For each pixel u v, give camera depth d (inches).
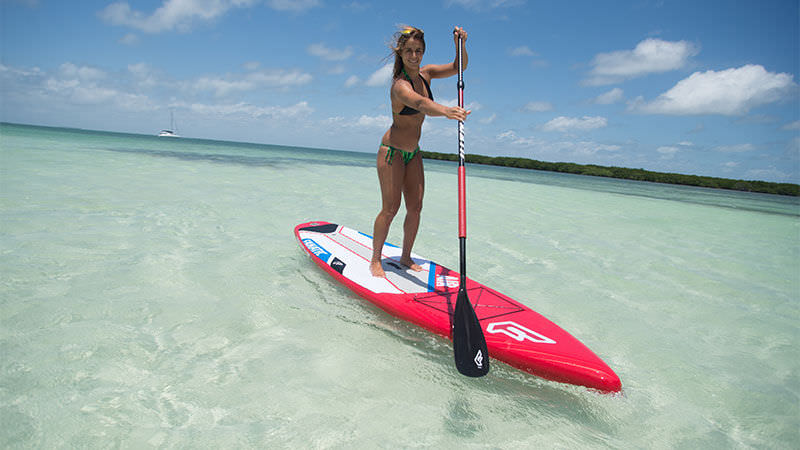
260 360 85.4
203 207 235.9
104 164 414.9
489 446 65.1
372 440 64.4
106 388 72.4
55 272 122.0
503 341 90.5
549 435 69.1
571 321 117.0
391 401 75.1
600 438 69.5
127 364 80.0
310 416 69.1
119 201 231.0
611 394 80.7
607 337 108.7
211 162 581.9
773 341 112.0
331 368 84.4
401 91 108.0
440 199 360.5
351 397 75.2
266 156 943.0
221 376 78.7
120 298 108.7
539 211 328.8
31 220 175.2
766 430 74.2
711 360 99.5
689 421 75.9
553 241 216.5
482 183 605.3
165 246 156.9
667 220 339.9
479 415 73.2
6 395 68.4
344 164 911.7
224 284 124.8
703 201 631.8
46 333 88.7
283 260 152.3
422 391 79.0
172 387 74.1
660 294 144.4
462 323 87.8
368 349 93.4
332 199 308.5
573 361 83.4
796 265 201.8
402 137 119.8
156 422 64.9
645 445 68.7
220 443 61.3
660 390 85.6
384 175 121.9
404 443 64.4
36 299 103.7
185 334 93.7
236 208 241.8
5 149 476.1
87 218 187.6
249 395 73.4
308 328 101.5
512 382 84.7
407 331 103.5
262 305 112.4
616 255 195.6
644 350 102.7
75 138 1018.7
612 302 133.6
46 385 71.7
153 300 109.3
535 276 155.0
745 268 188.7
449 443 65.1
